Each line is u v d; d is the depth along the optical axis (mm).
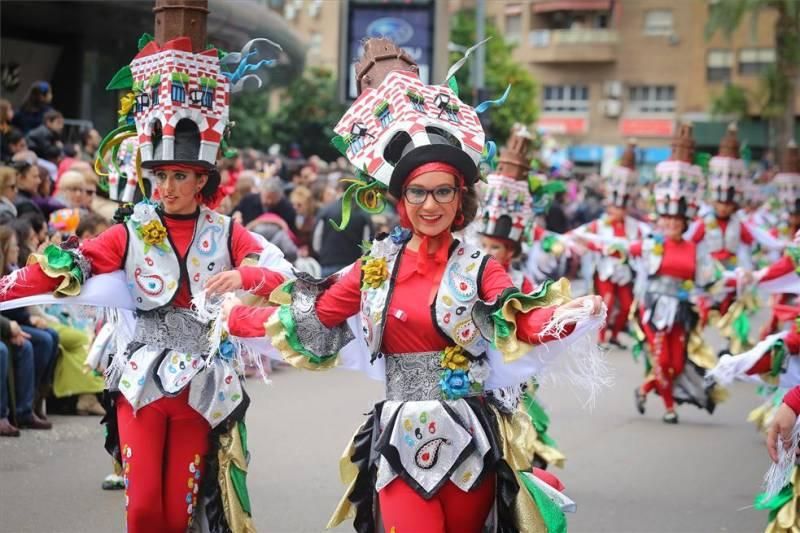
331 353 4348
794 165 11414
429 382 4184
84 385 8859
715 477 7926
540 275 9680
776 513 5184
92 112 18141
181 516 4914
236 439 4977
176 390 4812
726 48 43031
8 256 7898
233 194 12664
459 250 4215
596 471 8016
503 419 4340
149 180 6703
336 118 28734
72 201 9711
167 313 4938
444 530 4145
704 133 42750
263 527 6324
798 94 41031
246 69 5078
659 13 44031
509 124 32781
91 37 17547
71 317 8922
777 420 4832
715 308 10734
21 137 10820
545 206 7480
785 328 9922
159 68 4934
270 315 4363
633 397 11203
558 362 4172
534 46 45219
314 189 14336
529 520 4168
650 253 9938
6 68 16641
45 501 6652
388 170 4309
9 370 8117
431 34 16781
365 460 4363
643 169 44406
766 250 13859
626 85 44531
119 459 5152
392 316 4168
